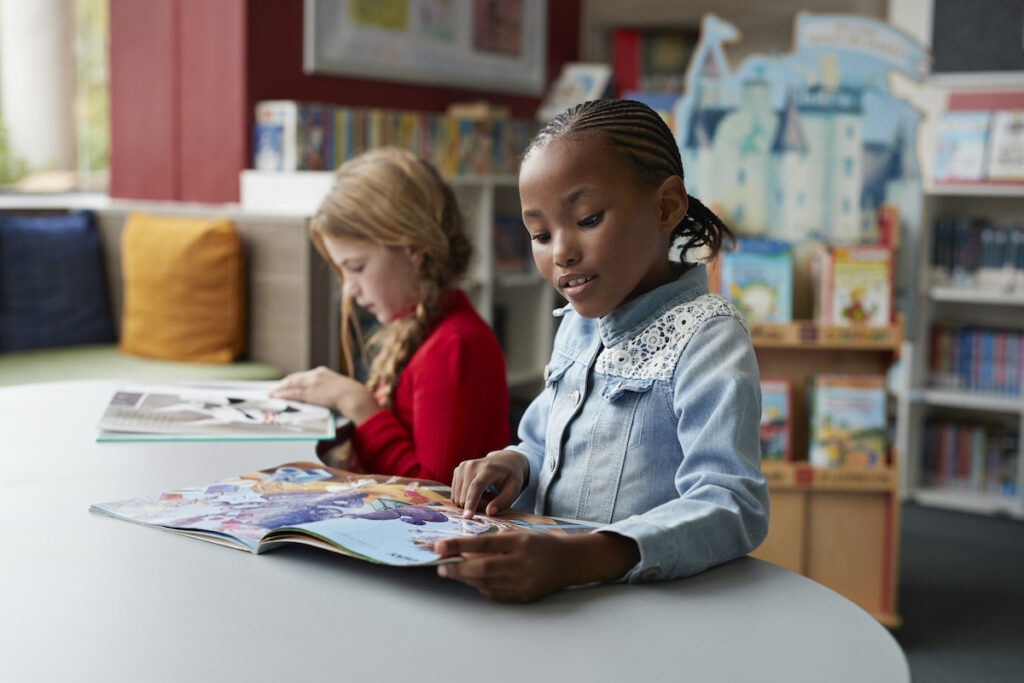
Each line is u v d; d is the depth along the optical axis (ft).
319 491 3.11
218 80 10.57
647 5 15.15
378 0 11.84
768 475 7.93
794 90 8.84
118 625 2.17
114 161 11.59
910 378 11.48
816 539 8.10
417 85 12.89
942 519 11.12
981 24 12.02
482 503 3.02
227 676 1.94
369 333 9.67
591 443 3.07
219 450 3.78
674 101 12.61
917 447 11.72
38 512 2.98
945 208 12.19
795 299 8.32
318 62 11.14
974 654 7.77
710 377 2.81
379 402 4.84
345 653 2.04
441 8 12.83
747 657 2.07
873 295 7.79
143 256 9.49
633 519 2.54
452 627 2.18
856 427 7.92
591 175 2.67
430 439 4.63
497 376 4.86
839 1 13.47
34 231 9.78
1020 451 11.20
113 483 3.31
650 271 3.09
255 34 10.45
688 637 2.16
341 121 10.61
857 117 8.76
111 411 4.37
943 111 12.70
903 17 12.98
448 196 5.12
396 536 2.55
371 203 4.90
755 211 9.02
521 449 3.33
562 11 15.40
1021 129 11.51
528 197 2.76
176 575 2.46
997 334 11.51
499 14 13.88
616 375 3.07
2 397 4.81
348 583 2.41
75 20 12.78
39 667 1.97
